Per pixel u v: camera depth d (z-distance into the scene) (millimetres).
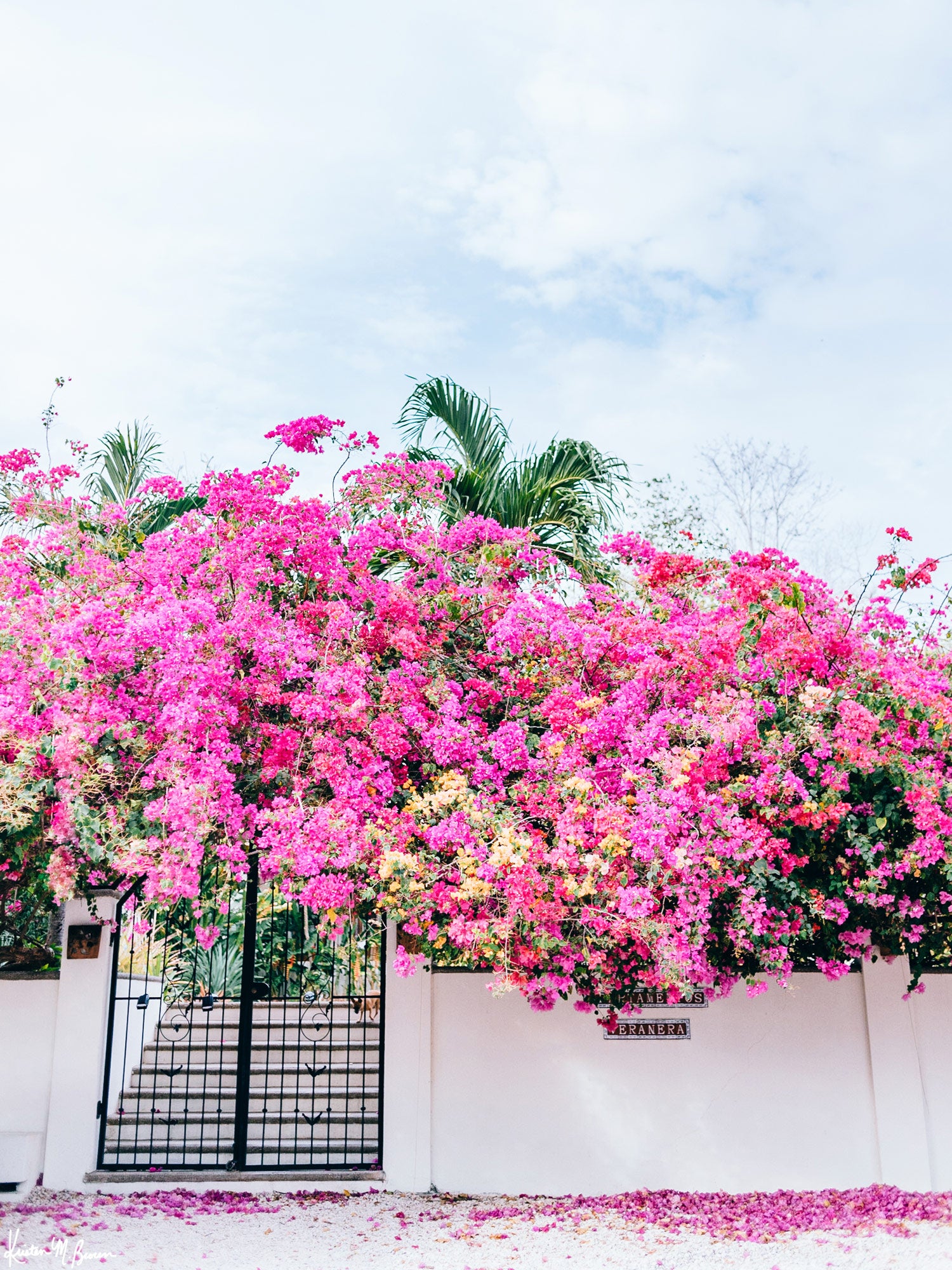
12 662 6441
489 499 9516
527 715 7434
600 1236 6035
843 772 6230
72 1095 6980
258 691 6836
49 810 6152
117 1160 7098
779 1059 7344
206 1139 7707
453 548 8109
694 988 6410
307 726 6863
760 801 6160
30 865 6711
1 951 7852
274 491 7750
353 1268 5422
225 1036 8898
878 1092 7238
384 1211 6551
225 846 6324
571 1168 7145
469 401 9891
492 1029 7324
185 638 6504
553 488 9508
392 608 7453
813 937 6922
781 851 6188
